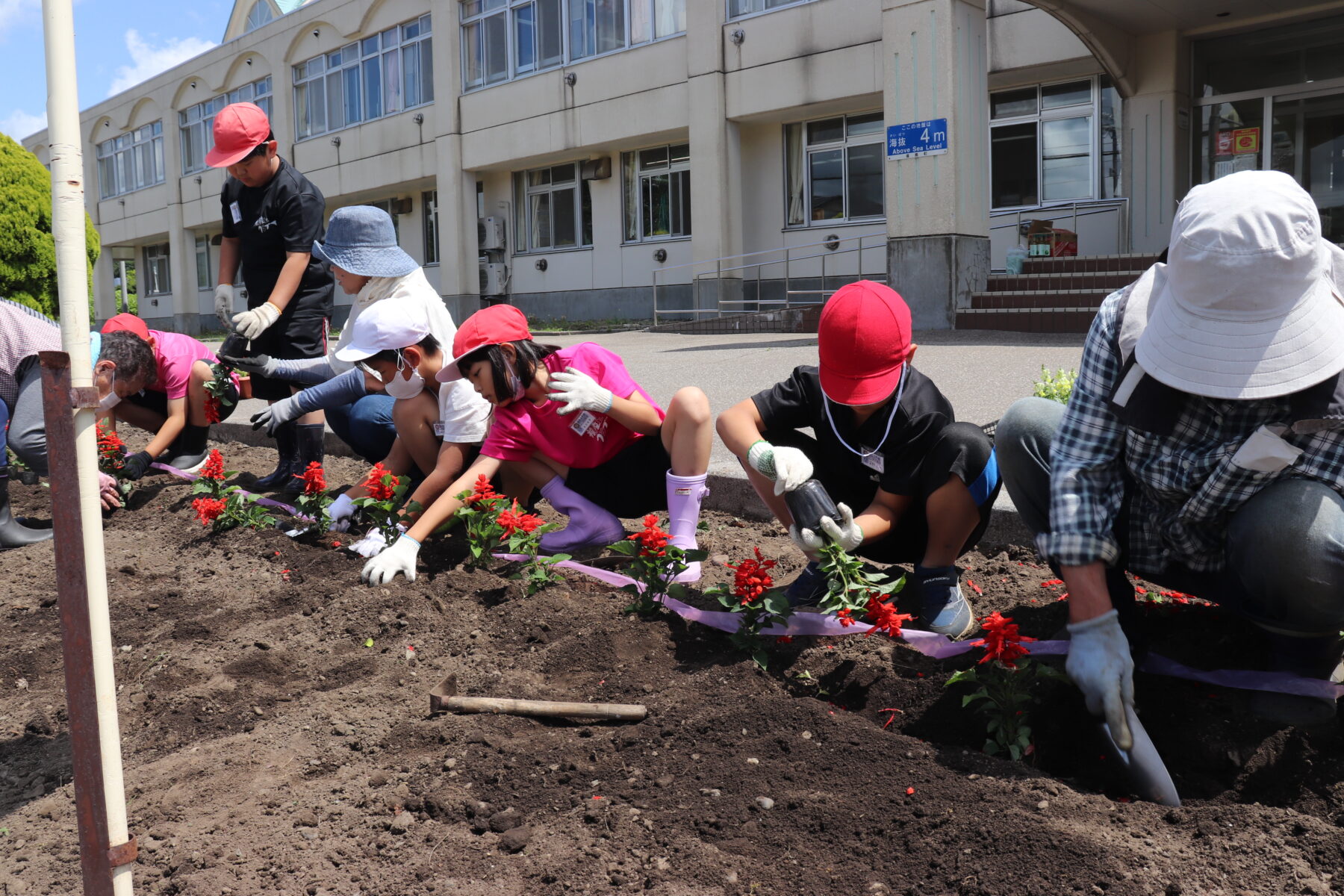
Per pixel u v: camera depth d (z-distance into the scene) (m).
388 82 23.20
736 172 17.64
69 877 2.07
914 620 3.00
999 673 2.42
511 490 4.13
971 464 2.83
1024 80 14.95
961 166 12.05
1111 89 14.49
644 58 18.17
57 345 4.67
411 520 3.93
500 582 3.51
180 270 30.58
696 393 3.59
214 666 3.08
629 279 20.00
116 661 3.25
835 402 2.96
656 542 3.05
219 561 4.20
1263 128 13.67
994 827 2.01
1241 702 2.45
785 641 2.90
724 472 4.71
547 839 2.10
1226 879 1.88
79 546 1.65
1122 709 2.21
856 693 2.67
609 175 20.00
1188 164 14.05
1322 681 2.38
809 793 2.20
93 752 1.67
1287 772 2.29
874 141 16.69
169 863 2.06
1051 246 13.49
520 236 22.09
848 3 15.59
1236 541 2.29
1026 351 8.94
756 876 1.96
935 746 2.37
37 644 3.45
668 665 2.88
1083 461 2.37
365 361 4.18
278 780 2.39
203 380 5.75
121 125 32.09
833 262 17.27
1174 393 2.19
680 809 2.18
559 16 19.53
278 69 25.86
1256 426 2.19
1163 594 3.05
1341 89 12.99
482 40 21.09
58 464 1.63
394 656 3.06
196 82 28.88
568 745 2.47
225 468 6.47
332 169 24.89
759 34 16.69
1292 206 1.91
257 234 5.53
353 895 1.95
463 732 2.54
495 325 3.60
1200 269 1.95
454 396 3.95
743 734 2.43
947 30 11.73
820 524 2.71
